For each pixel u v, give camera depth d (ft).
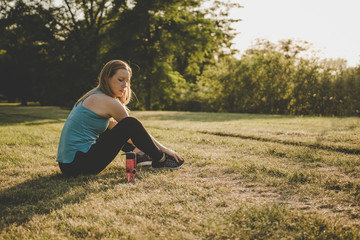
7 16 61.26
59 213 5.67
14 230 5.02
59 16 64.13
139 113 45.55
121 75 8.05
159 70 68.54
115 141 7.63
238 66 52.54
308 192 6.66
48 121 30.94
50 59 65.87
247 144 13.38
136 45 66.49
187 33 67.46
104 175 8.45
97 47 65.51
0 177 8.26
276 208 5.64
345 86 35.53
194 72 88.69
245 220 5.19
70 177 8.16
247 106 50.44
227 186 7.31
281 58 46.78
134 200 6.32
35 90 70.59
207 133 18.16
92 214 5.58
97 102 7.78
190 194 6.73
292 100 43.91
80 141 7.79
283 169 8.55
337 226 4.86
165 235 4.73
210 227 4.98
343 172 8.25
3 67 112.06
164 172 8.68
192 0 64.13
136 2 59.82
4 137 16.08
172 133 17.94
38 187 7.39
